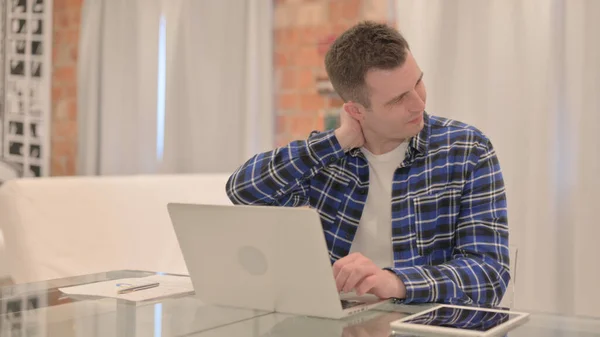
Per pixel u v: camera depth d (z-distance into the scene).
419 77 1.71
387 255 1.82
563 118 2.75
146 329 1.14
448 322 1.15
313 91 3.36
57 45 3.66
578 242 2.71
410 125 1.72
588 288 2.70
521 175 2.81
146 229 2.75
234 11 3.47
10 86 3.47
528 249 2.79
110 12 3.63
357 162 1.85
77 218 2.57
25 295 1.44
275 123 3.46
